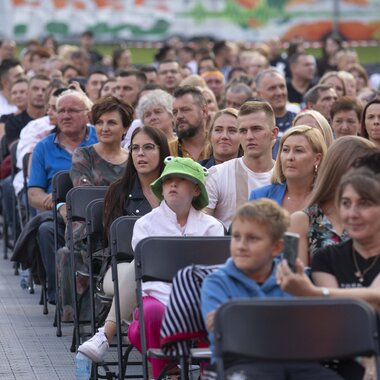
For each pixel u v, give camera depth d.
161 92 20.38
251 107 16.14
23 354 17.00
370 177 11.02
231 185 16.22
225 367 10.55
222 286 10.92
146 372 12.77
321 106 23.00
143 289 13.68
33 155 20.38
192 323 11.72
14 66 32.41
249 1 56.59
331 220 12.46
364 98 26.59
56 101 20.47
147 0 56.12
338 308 9.92
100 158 18.11
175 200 13.92
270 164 16.30
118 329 14.01
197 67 40.56
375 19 57.25
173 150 19.03
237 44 44.88
